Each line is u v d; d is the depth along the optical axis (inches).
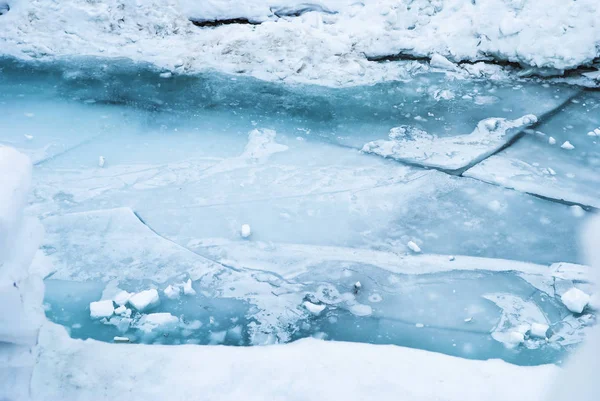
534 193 183.9
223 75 250.7
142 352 119.1
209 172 192.2
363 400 109.0
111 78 247.8
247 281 148.7
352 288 146.9
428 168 195.9
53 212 170.7
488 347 130.1
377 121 222.4
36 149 200.4
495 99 236.1
